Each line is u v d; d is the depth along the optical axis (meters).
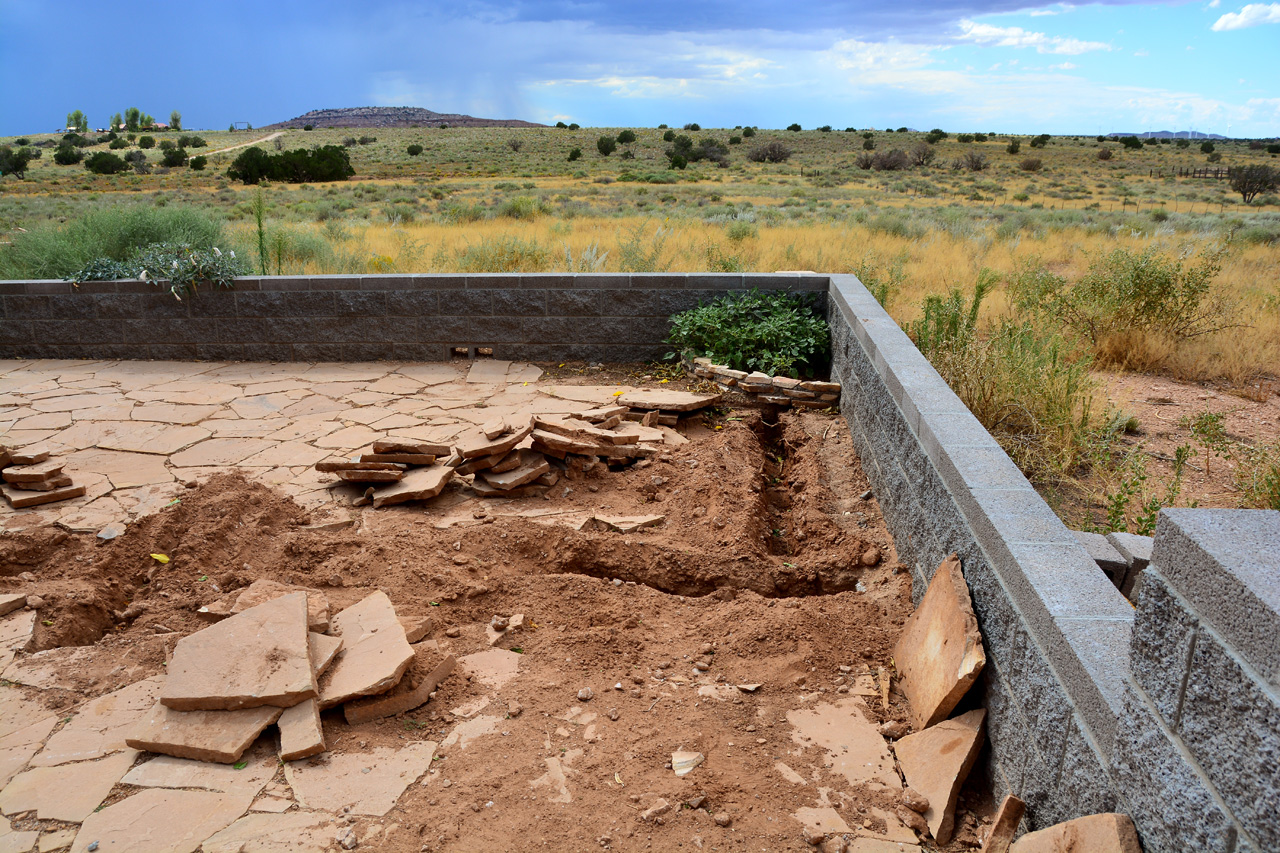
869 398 5.78
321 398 7.27
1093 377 8.04
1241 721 1.50
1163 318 8.98
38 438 6.18
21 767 2.80
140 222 13.05
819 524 4.96
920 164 73.06
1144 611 1.87
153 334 8.72
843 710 3.24
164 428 6.43
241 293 8.53
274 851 2.44
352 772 2.80
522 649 3.65
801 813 2.67
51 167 72.50
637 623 3.88
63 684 3.30
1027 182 55.22
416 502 5.13
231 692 2.97
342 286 8.46
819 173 61.91
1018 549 2.80
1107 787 2.05
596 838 2.52
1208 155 83.06
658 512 5.20
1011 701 2.74
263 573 4.22
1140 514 5.01
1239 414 7.02
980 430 3.90
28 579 4.13
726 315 8.09
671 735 3.04
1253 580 1.49
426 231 20.64
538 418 5.70
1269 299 10.17
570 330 8.59
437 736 3.03
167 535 4.61
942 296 11.12
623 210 29.03
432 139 118.81
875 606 4.07
